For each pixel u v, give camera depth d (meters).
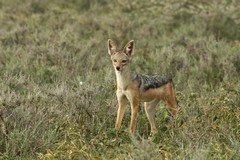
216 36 46.97
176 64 35.56
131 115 24.19
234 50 38.84
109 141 21.22
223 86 29.64
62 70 33.12
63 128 22.45
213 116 23.55
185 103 25.89
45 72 33.09
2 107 22.33
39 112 22.72
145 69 35.53
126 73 23.33
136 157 17.92
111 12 56.91
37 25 48.56
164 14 55.00
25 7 55.88
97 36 45.69
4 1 58.03
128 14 55.09
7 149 19.89
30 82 29.39
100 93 27.91
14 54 36.53
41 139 20.66
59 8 57.75
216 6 55.00
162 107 26.33
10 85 28.39
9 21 49.97
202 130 21.73
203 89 30.09
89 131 23.05
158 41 44.59
